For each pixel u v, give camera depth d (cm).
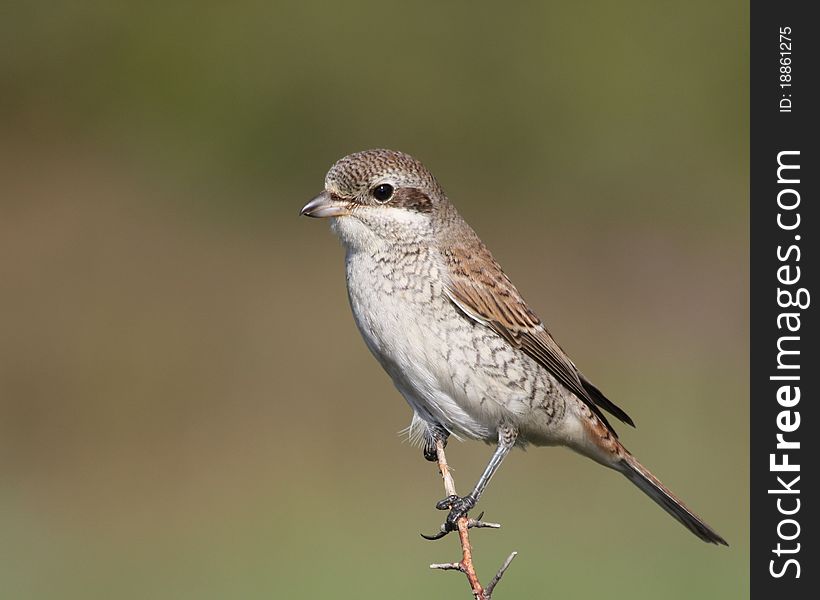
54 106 1795
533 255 1620
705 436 1270
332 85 1777
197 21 1784
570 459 1192
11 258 1566
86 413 1337
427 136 1772
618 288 1557
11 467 1248
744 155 1709
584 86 1750
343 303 1541
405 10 1784
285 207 1747
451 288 675
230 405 1358
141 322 1477
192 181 1766
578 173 1747
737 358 1430
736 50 1727
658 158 1727
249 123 1773
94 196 1709
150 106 1791
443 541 1055
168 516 1158
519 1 1778
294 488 1197
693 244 1639
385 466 1232
